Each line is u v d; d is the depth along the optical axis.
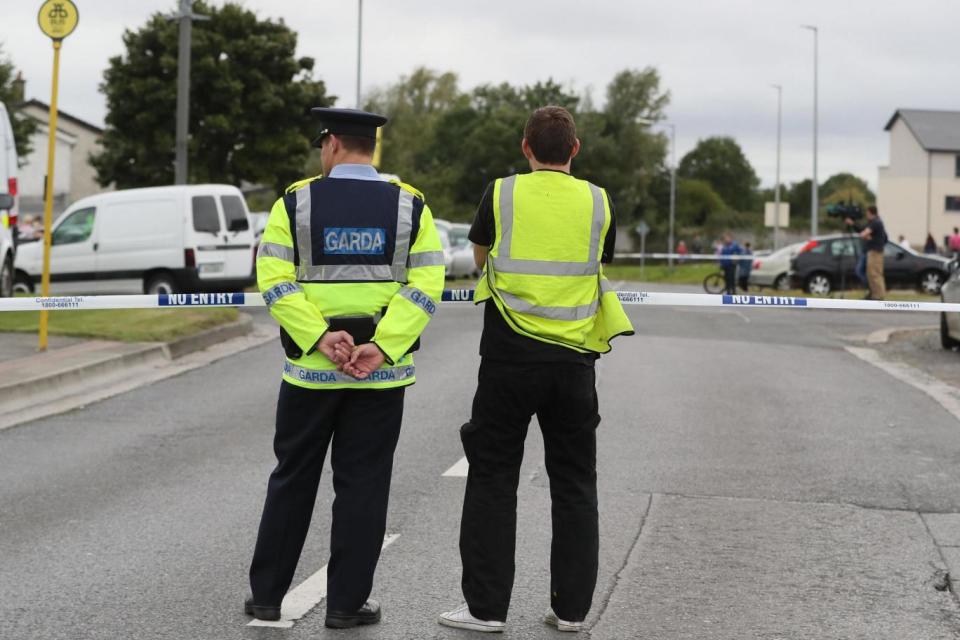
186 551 18.34
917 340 54.91
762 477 24.20
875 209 77.62
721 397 35.25
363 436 14.49
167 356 43.84
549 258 14.38
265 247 14.27
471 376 39.25
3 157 55.75
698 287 120.81
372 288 14.42
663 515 20.92
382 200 14.56
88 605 15.59
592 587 14.75
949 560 18.25
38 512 21.00
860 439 28.64
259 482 23.55
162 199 64.94
